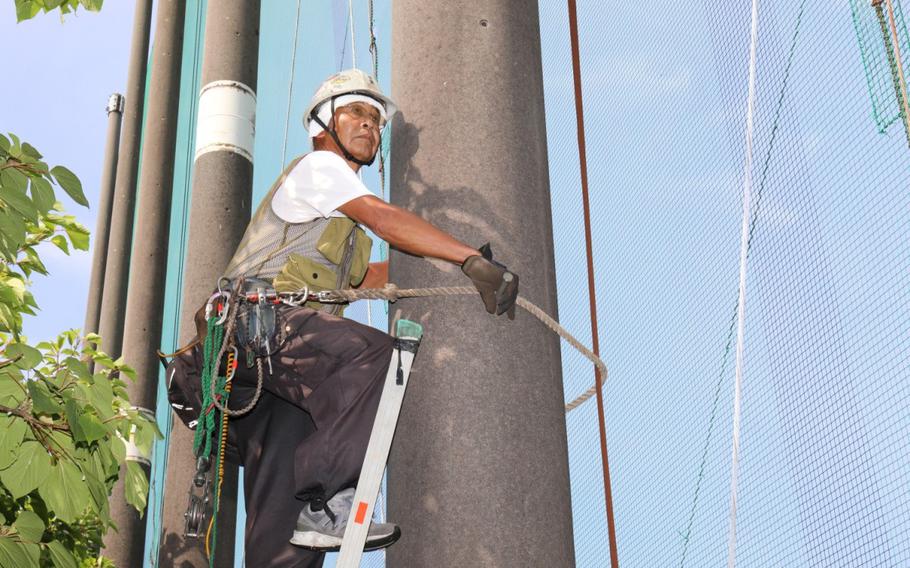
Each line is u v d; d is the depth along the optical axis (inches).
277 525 128.8
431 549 117.8
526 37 144.4
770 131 162.7
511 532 117.2
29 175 137.9
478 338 125.3
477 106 136.1
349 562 110.4
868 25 142.9
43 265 179.9
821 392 140.7
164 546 250.7
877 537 127.0
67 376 139.9
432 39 141.3
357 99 137.5
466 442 120.8
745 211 157.8
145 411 368.2
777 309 152.6
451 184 132.2
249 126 296.8
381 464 114.3
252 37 306.5
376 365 119.6
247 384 129.3
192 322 269.6
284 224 128.3
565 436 127.8
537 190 135.9
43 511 183.0
